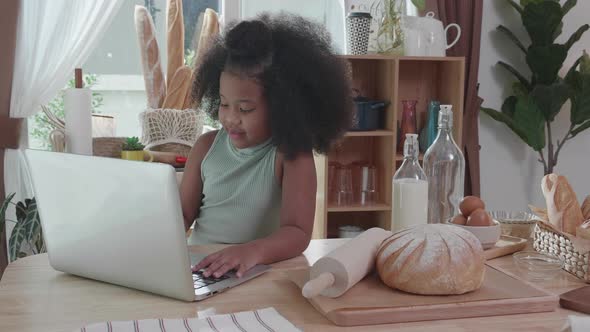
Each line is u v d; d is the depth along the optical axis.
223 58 1.65
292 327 0.96
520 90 3.44
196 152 1.78
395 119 3.12
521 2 3.40
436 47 3.22
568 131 3.66
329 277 1.03
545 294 1.07
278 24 1.59
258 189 1.64
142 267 1.11
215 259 1.25
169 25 3.12
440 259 1.05
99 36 2.96
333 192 3.26
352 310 0.99
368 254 1.13
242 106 1.51
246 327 0.96
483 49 3.57
